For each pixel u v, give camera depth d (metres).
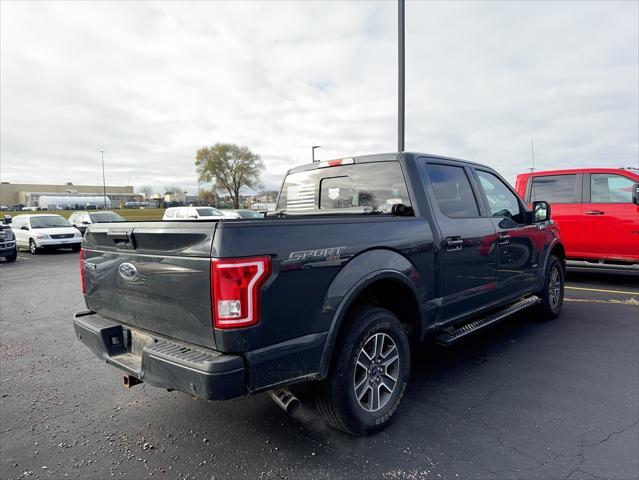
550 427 2.93
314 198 4.30
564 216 8.02
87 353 4.73
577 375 3.79
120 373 4.13
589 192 7.84
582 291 7.46
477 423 3.00
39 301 7.70
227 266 2.15
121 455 2.72
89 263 3.23
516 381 3.69
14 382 3.92
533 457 2.59
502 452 2.64
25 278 10.62
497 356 4.31
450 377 3.81
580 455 2.59
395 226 3.08
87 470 2.57
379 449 2.71
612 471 2.44
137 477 2.49
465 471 2.46
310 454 2.67
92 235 3.16
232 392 2.16
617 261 7.61
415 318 3.29
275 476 2.46
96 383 3.89
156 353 2.38
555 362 4.12
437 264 3.41
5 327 5.86
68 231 17.75
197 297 2.28
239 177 60.72
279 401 2.41
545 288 5.27
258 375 2.24
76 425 3.12
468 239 3.75
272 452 2.71
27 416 3.27
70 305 7.34
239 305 2.16
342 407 2.65
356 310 2.81
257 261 2.21
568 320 5.59
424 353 4.45
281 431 2.96
